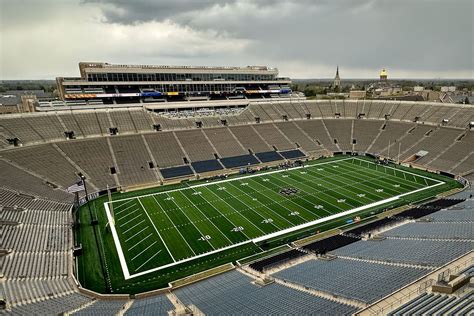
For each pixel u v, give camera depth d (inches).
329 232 1599.4
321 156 3014.3
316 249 1423.5
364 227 1628.9
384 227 1603.1
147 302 1078.4
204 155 2741.1
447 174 2426.2
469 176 2332.7
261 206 1920.5
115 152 2501.2
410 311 689.0
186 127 2997.0
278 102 3732.8
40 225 1569.9
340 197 2034.9
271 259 1363.2
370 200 1982.0
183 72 3410.4
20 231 1462.8
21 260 1261.1
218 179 2426.2
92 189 2133.4
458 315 650.2
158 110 3257.9
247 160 2785.4
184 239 1556.3
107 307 1025.5
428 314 668.7
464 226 1384.1
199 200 2028.8
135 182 2305.6
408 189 2156.7
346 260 1240.8
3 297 995.3
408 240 1347.2
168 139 2795.3
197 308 960.9
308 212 1829.5
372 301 813.2
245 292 1060.5
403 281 908.0
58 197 1925.4
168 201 2018.9
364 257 1229.7
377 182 2301.9
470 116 2977.4
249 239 1549.0
